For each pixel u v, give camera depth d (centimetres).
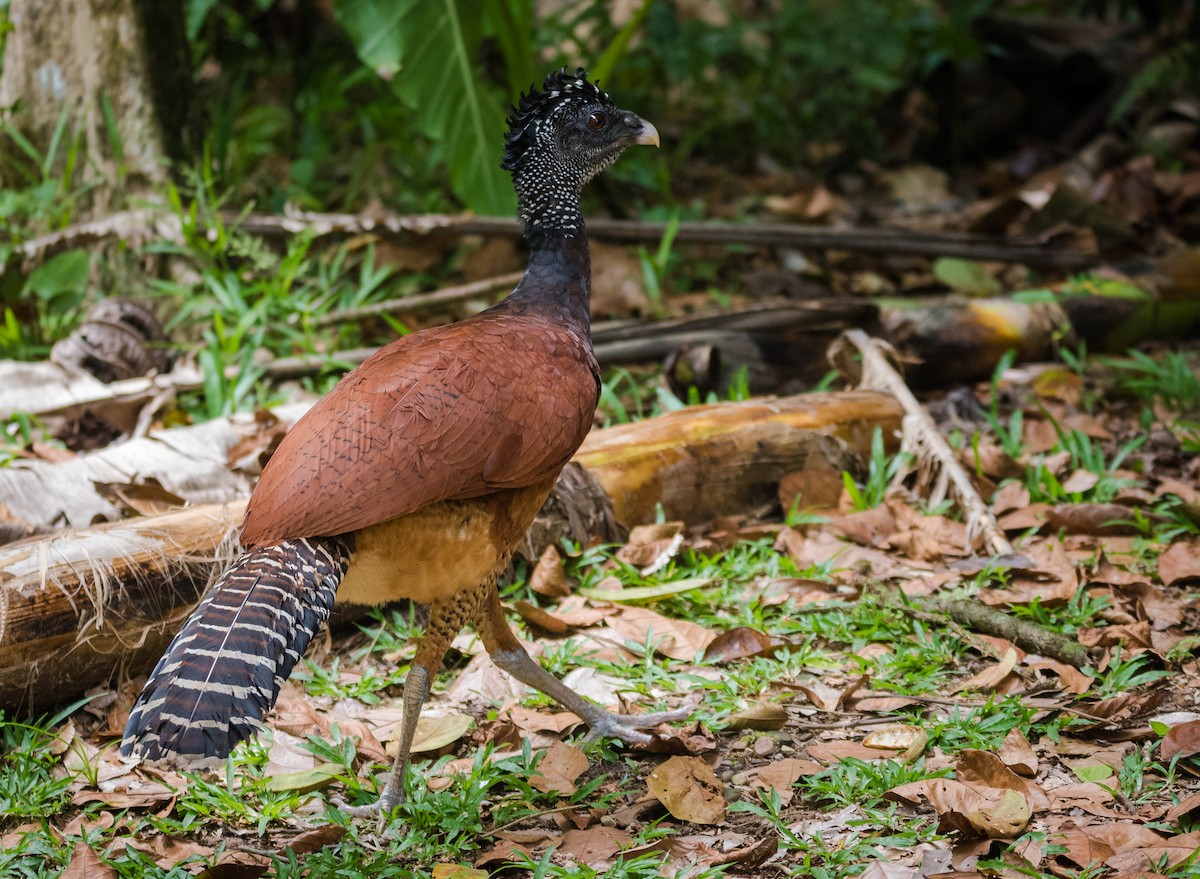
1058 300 808
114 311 714
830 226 990
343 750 434
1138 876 343
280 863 371
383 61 805
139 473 574
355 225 783
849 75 1270
